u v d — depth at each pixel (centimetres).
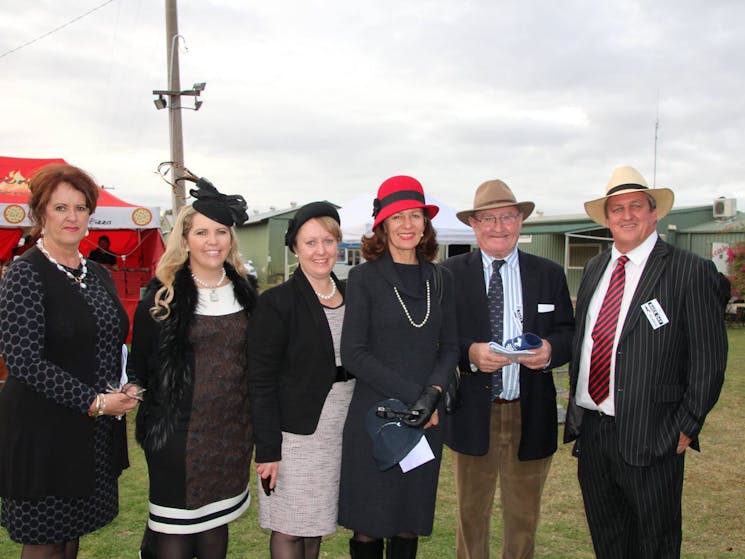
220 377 240
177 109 1251
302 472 244
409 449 224
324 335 243
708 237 1878
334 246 246
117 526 367
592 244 1978
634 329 245
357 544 251
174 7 1234
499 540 357
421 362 238
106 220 845
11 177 842
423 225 247
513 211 288
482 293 289
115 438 249
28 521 224
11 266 225
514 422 291
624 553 272
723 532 363
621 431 246
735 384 778
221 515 246
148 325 242
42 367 216
